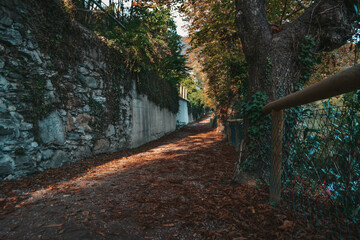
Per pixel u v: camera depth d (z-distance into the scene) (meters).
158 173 4.39
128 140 8.34
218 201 2.72
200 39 6.21
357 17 2.50
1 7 3.67
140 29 7.57
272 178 2.52
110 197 3.03
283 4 5.43
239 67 6.69
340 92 1.19
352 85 1.04
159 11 7.67
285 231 1.93
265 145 3.03
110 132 7.02
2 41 3.69
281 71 2.98
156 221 2.31
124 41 7.86
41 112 4.33
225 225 2.17
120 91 7.66
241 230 2.05
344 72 1.06
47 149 4.48
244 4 3.26
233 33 5.96
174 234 2.06
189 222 2.26
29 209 2.61
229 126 8.59
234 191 2.99
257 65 3.17
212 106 16.97
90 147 5.99
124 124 8.04
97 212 2.53
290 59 2.99
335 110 1.83
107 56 6.85
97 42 6.34
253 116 3.06
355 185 1.77
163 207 2.66
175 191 3.23
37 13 4.35
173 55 11.94
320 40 2.90
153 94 11.50
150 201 2.85
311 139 2.23
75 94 5.42
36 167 4.16
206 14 5.89
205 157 6.02
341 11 2.71
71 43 5.26
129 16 8.54
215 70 8.12
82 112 5.68
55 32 4.79
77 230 2.12
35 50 4.27
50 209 2.61
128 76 8.29
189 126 24.14
